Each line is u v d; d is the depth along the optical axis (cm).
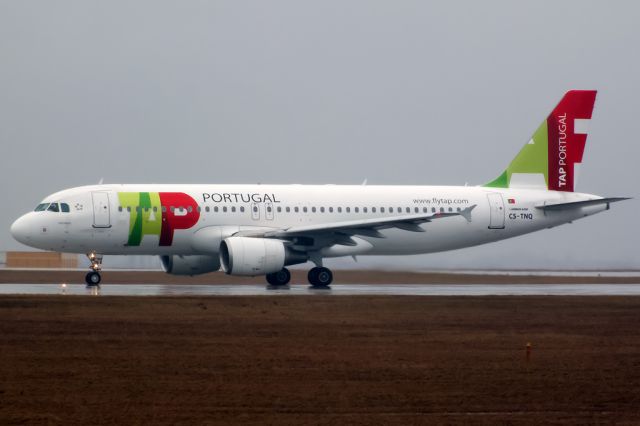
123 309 10981
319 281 16338
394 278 19462
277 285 16638
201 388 6688
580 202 17688
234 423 5797
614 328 9994
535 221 17938
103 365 7450
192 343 8525
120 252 15962
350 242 16325
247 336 8988
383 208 17075
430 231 17425
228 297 12581
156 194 15900
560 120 18200
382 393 6625
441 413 6128
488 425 5866
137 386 6725
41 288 14938
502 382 7044
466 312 11281
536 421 5966
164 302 11762
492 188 17962
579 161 18275
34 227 15388
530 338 9169
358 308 11481
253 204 16325
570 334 9494
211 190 16262
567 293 14800
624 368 7619
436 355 8100
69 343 8444
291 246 16075
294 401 6359
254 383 6862
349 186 17275
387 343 8706
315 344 8575
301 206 16612
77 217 15450
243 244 15175
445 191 17612
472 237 17688
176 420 5844
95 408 6106
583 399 6544
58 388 6644
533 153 18175
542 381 7088
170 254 16212
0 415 5912
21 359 7656
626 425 5897
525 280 19875
